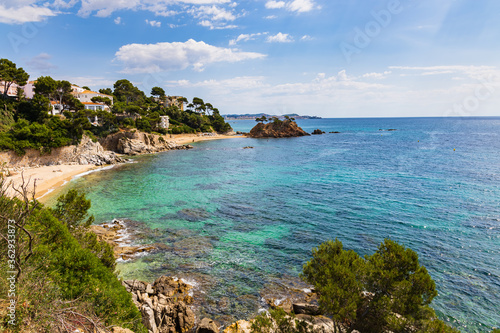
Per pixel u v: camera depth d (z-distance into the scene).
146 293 21.59
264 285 24.22
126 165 86.25
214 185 60.12
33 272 11.16
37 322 9.11
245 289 23.64
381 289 13.77
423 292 13.34
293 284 24.41
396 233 34.16
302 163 89.19
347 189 55.62
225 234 34.59
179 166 84.69
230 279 25.06
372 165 82.50
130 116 131.00
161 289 22.70
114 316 13.71
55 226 17.92
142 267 26.75
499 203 44.09
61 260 15.42
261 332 14.27
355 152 113.62
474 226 35.56
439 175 65.56
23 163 69.75
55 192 52.59
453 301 21.91
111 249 23.59
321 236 33.88
